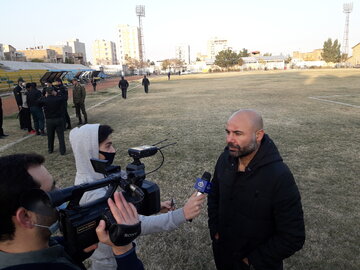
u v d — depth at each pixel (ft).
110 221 3.44
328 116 35.76
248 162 6.34
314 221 12.46
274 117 36.06
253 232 6.31
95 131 5.59
